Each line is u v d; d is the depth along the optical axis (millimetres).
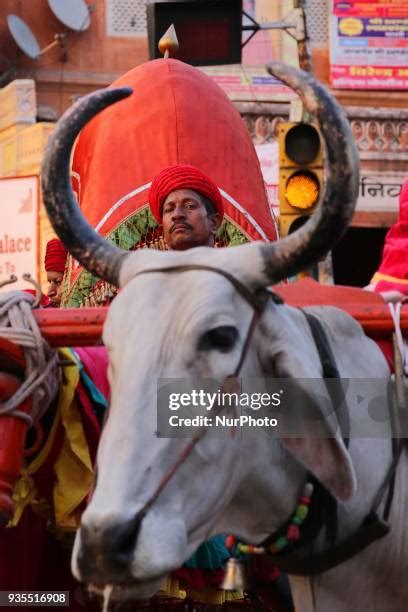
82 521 2863
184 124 5680
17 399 3674
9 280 3846
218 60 8711
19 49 20922
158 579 2896
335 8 21172
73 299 5363
